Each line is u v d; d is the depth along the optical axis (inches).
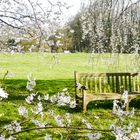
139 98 463.5
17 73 879.7
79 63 1085.1
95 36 538.0
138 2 514.0
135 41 516.4
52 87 550.6
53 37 497.7
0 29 462.3
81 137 295.9
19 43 512.7
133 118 352.8
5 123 347.3
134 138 185.3
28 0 396.2
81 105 418.0
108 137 305.7
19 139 290.5
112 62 539.5
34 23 422.0
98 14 538.9
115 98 414.3
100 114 396.2
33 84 172.2
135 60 515.5
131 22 521.7
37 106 193.0
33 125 313.1
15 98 453.1
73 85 573.0
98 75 442.3
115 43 528.4
